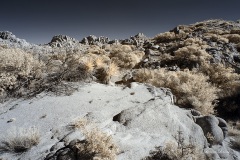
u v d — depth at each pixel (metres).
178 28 27.97
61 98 7.02
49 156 4.09
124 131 5.33
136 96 7.61
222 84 11.62
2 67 7.87
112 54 17.50
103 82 9.20
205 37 21.38
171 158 4.52
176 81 9.89
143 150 4.67
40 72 8.27
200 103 8.41
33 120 5.59
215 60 14.71
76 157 3.97
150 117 5.93
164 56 16.14
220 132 6.52
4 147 4.49
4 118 5.70
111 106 6.61
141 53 18.11
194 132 6.12
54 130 5.14
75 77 8.77
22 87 7.54
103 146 3.93
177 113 6.68
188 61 14.52
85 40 32.50
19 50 9.31
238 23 30.98
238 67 14.01
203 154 5.16
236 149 6.43
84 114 5.98
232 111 9.46
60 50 12.41
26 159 4.16
